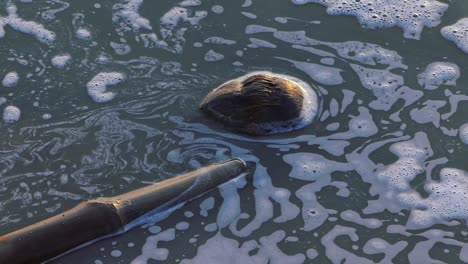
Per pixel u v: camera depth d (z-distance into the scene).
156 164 3.57
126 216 3.29
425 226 3.32
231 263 3.15
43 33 4.32
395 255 3.19
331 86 3.96
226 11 4.46
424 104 3.88
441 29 4.36
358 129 3.74
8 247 3.12
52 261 3.18
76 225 3.21
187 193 3.40
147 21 4.39
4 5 4.52
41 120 3.80
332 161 3.59
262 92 3.70
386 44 4.25
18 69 4.09
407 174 3.54
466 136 3.71
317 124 3.76
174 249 3.21
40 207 3.39
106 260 3.18
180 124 3.75
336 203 3.40
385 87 3.97
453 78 4.04
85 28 4.35
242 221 3.32
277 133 3.71
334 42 4.25
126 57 4.15
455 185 3.49
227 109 3.74
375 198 3.43
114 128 3.74
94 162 3.58
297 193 3.44
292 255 3.18
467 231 3.30
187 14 4.44
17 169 3.55
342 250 3.20
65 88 3.97
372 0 4.54
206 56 4.14
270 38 4.26
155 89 3.95
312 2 4.53
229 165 3.51
